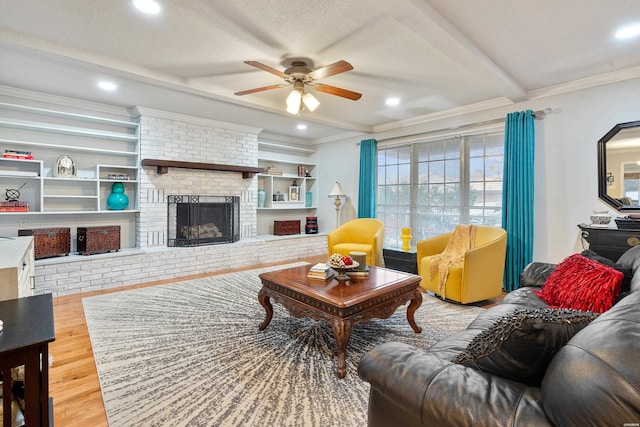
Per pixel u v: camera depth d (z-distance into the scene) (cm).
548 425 74
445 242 397
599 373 68
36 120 392
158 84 329
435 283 353
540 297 222
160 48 269
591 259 215
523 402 82
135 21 229
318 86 302
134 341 246
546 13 221
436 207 477
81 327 272
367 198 550
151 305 327
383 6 200
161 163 441
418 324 282
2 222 373
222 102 405
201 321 286
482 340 104
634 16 225
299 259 577
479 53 271
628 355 69
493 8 216
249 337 254
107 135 424
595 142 335
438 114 461
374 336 258
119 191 435
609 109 326
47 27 237
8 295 177
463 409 85
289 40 255
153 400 174
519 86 350
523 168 371
